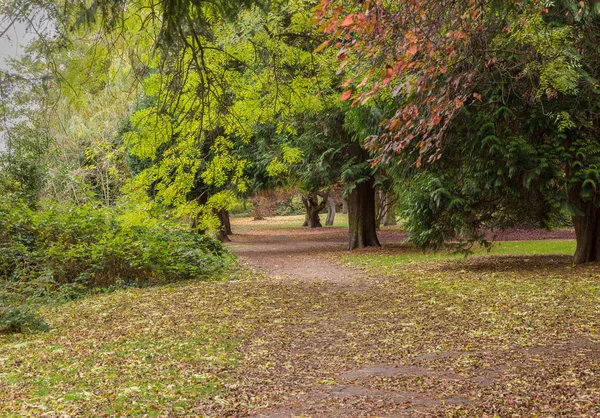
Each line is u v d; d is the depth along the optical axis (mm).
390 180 24641
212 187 25719
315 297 12430
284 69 10766
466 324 9094
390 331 8945
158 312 10828
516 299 10875
